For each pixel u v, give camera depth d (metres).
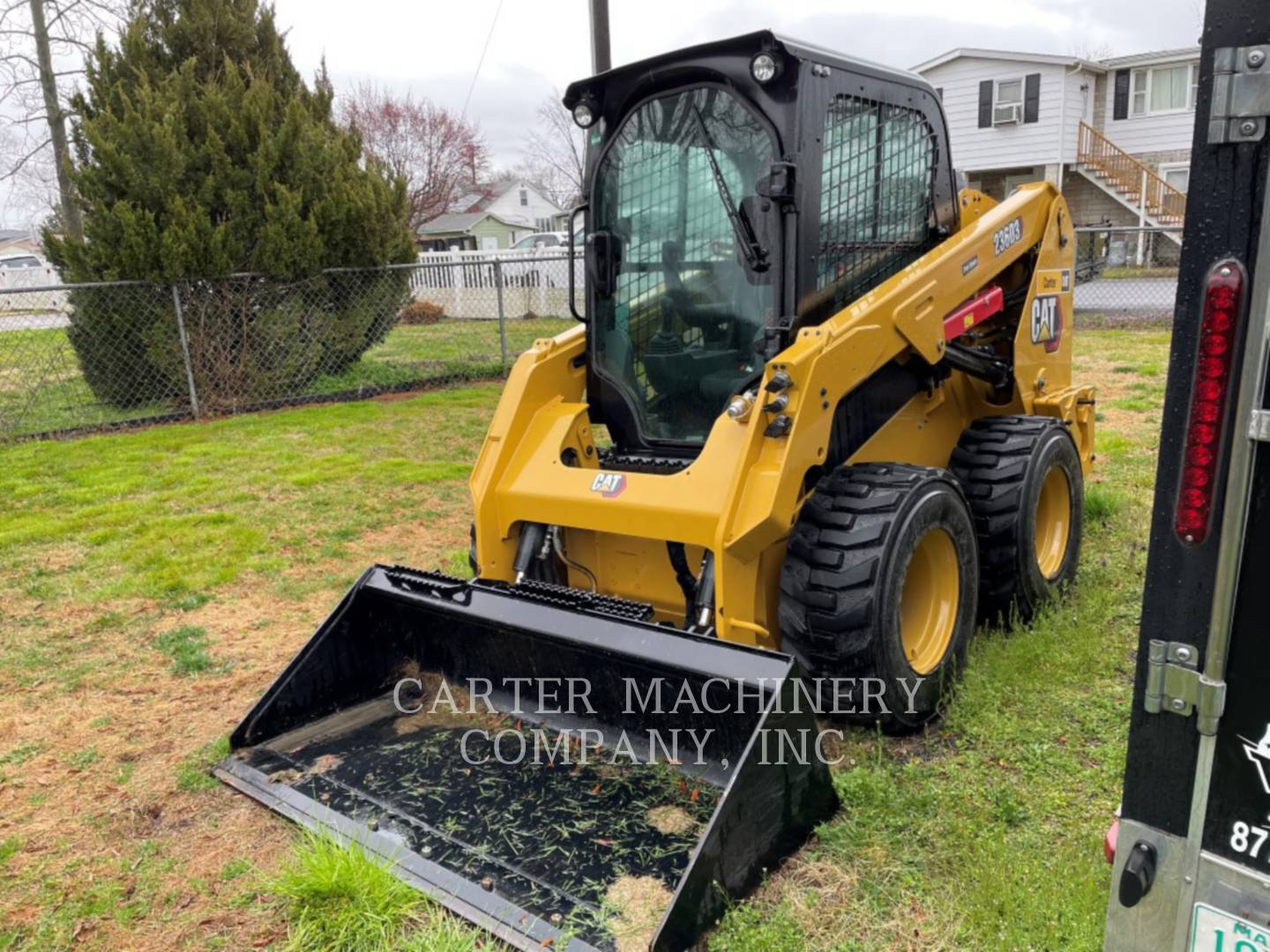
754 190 3.39
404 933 2.51
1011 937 2.35
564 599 3.22
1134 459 6.86
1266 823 1.63
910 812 2.90
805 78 3.23
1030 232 4.52
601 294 3.83
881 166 3.71
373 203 10.84
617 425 3.90
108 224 9.38
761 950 2.37
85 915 2.68
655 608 3.61
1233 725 1.64
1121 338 13.11
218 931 2.60
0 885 2.82
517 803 3.01
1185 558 1.65
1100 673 3.69
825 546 3.20
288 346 10.59
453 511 6.59
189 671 4.25
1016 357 4.48
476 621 3.34
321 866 2.61
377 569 3.72
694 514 3.14
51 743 3.65
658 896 2.56
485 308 20.31
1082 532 5.08
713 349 3.58
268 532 6.18
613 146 3.73
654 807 2.94
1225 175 1.54
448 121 35.50
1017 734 3.30
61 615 4.94
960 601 3.57
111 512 6.66
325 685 3.62
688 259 3.60
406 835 2.88
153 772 3.42
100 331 9.63
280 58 11.28
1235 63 1.50
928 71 25.28
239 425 9.55
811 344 3.14
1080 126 24.05
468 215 41.72
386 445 8.57
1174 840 1.75
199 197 9.87
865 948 2.38
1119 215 24.78
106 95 10.06
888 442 3.94
